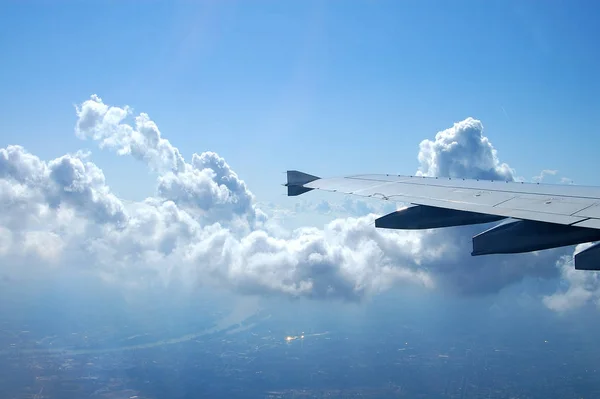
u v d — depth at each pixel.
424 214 19.02
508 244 14.66
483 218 18.39
